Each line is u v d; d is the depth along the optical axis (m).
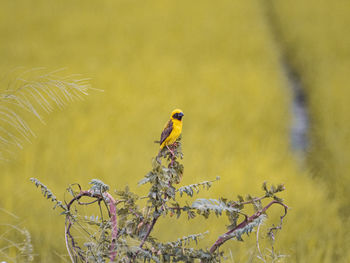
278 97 23.55
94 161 13.14
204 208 3.23
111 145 15.00
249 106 21.67
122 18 46.31
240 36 40.34
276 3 58.88
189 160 13.57
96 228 3.77
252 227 3.20
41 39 35.69
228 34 40.94
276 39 41.91
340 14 52.75
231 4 56.16
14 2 51.53
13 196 9.69
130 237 3.26
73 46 33.88
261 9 55.19
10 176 11.20
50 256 7.04
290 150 16.14
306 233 9.04
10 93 3.23
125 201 3.36
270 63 31.98
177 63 30.50
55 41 35.44
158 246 3.30
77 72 25.48
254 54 34.47
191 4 55.50
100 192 3.31
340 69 30.47
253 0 59.56
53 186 10.67
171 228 7.39
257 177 12.13
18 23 41.50
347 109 20.84
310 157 15.34
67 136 15.47
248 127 18.55
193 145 15.52
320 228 9.65
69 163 12.76
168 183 3.41
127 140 15.88
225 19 47.84
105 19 45.28
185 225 7.59
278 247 7.26
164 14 49.31
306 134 18.72
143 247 3.39
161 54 33.25
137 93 22.73
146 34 40.00
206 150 15.09
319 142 16.47
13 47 32.31
